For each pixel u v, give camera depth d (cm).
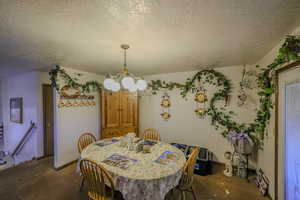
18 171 261
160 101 354
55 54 203
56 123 263
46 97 345
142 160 164
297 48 132
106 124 320
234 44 170
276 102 170
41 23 123
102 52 196
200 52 198
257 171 239
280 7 102
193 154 158
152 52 197
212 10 106
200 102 303
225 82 273
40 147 333
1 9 102
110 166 149
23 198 190
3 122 448
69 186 216
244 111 265
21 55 206
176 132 335
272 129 186
